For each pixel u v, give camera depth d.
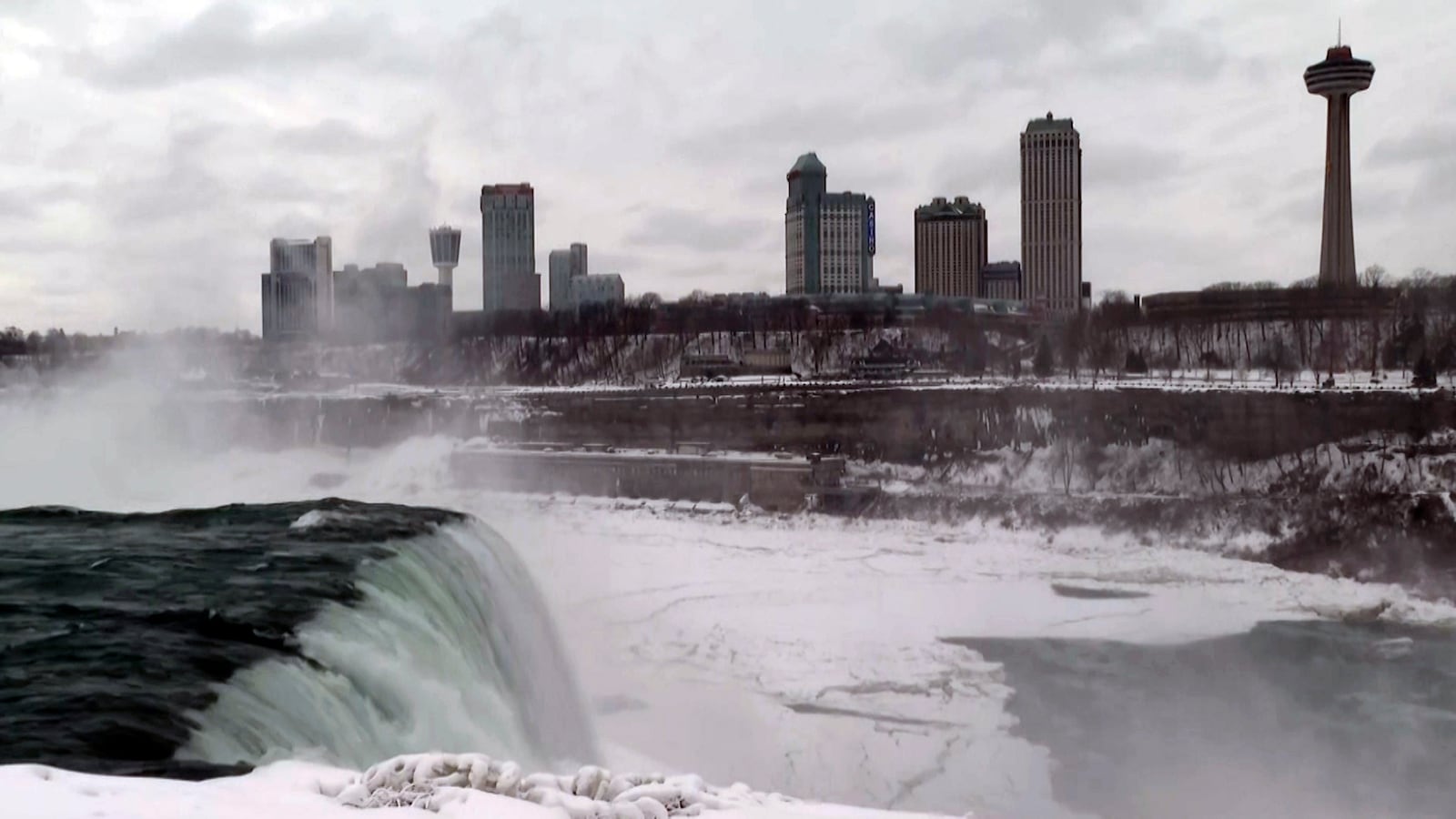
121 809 11.30
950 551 100.00
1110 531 108.25
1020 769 42.72
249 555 27.92
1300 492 111.38
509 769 14.02
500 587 32.12
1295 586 87.44
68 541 30.73
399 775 13.61
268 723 16.75
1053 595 82.06
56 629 20.48
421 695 20.77
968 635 69.19
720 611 72.56
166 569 26.25
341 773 14.29
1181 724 50.09
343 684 19.25
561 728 32.34
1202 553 101.31
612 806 13.48
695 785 15.59
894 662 59.19
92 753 14.21
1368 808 39.88
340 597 23.42
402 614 23.72
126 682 17.06
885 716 48.78
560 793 13.61
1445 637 70.62
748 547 100.25
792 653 60.47
